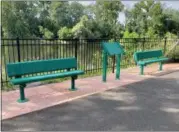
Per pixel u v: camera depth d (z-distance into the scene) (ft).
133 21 149.69
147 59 26.61
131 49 32.91
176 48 33.22
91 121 12.69
